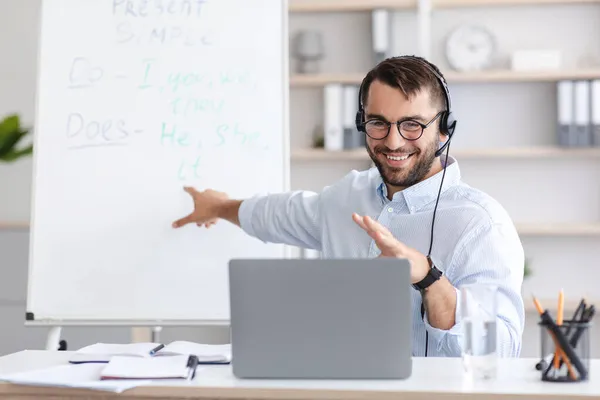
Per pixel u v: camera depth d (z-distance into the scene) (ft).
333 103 14.74
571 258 15.16
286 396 4.94
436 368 5.55
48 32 8.89
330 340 5.16
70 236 8.66
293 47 15.30
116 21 8.87
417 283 5.85
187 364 5.54
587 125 14.39
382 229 5.70
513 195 15.25
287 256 8.46
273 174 8.62
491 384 4.97
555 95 15.12
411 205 7.18
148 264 8.59
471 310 5.14
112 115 8.77
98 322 8.55
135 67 8.80
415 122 6.72
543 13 15.17
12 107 14.98
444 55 15.29
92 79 8.81
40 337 12.49
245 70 8.73
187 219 8.57
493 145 15.26
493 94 15.26
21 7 15.01
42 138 8.78
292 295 5.17
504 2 14.84
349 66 15.46
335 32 15.47
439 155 7.01
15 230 12.61
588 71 14.42
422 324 6.88
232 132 8.68
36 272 8.64
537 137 15.17
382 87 6.72
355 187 7.72
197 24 8.81
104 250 8.63
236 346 5.24
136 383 5.12
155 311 8.55
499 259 6.77
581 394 4.65
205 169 8.66
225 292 8.50
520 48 15.23
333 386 4.97
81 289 8.61
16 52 14.99
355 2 14.98
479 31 15.05
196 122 8.72
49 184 8.73
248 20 8.77
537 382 5.03
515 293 6.42
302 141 15.48
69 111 8.80
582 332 5.02
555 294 15.15
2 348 12.51
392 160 6.83
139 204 8.66
